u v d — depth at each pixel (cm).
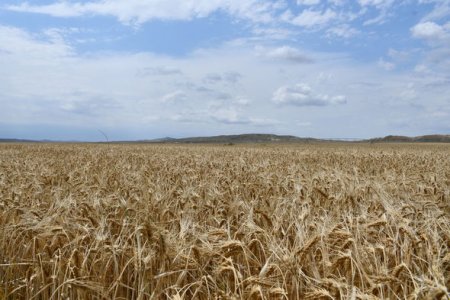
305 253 396
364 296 311
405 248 402
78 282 385
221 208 640
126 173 1205
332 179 966
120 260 457
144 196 725
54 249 474
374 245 425
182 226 483
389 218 481
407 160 2152
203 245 443
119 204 643
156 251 450
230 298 345
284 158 2302
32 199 725
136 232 443
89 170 1330
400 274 361
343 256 375
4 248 521
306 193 756
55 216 523
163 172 1256
